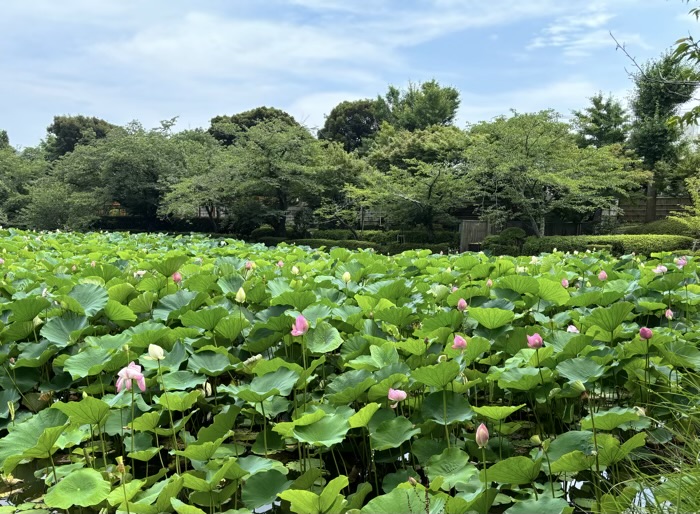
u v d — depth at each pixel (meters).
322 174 18.97
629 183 16.80
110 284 3.36
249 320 2.78
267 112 35.75
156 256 5.14
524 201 14.31
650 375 2.27
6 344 2.52
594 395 2.33
